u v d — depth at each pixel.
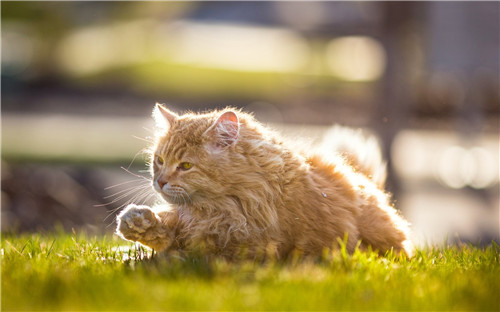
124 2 41.94
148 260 5.42
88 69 40.66
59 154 19.22
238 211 5.50
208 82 38.16
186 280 4.70
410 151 21.45
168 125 5.89
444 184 17.20
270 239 5.47
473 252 6.41
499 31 18.16
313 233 5.59
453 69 19.02
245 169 5.48
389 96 15.42
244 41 56.91
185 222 5.62
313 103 33.94
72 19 41.00
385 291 4.58
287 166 5.63
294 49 54.06
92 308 4.20
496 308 4.39
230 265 5.08
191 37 56.47
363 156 7.00
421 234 12.02
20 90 37.16
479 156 20.17
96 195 13.09
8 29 48.41
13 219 11.78
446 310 4.32
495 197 15.91
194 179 5.51
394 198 14.50
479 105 22.09
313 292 4.46
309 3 55.66
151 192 6.27
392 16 15.32
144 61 42.06
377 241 6.01
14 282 4.70
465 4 17.95
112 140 22.70
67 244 6.65
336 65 48.09
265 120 28.69
